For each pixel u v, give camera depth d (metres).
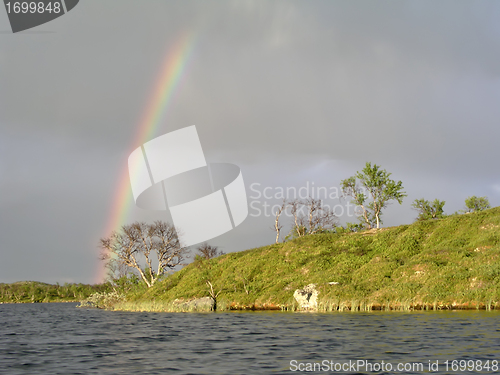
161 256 78.38
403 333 23.03
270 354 18.84
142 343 23.72
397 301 38.88
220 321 34.84
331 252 60.56
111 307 67.31
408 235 57.81
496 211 56.72
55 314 58.81
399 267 47.00
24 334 30.31
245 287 54.78
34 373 16.19
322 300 42.44
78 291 191.50
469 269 42.12
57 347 23.09
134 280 85.38
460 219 57.19
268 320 33.75
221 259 70.81
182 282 67.38
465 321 26.91
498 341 19.92
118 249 77.56
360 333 23.80
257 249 70.19
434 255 47.81
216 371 15.89
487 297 35.41
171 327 31.70
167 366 17.03
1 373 16.25
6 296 193.38
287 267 58.88
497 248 44.75
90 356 19.83
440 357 16.98
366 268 49.56
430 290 39.12
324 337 22.95
